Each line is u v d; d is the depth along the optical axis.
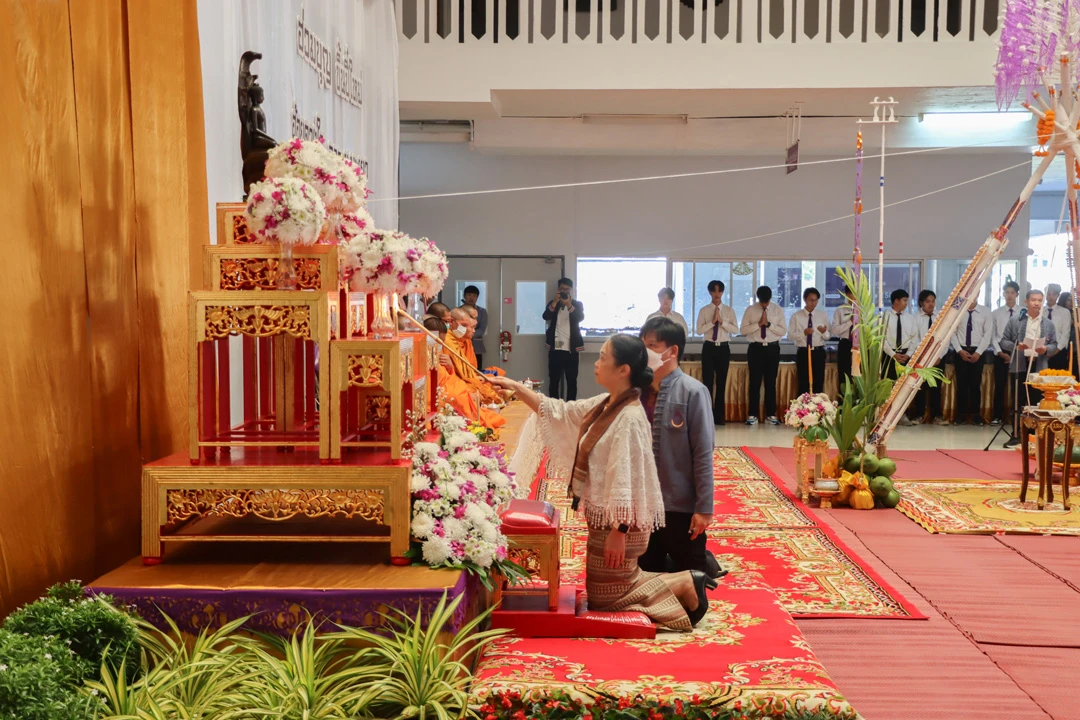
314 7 5.98
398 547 2.97
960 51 9.35
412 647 2.60
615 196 13.58
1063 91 7.02
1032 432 6.82
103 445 3.14
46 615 2.44
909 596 4.68
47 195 2.84
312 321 2.96
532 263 13.73
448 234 13.70
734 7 9.54
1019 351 9.75
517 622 3.34
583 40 9.62
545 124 11.78
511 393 3.56
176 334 3.62
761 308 12.22
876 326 6.93
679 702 2.72
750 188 13.48
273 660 2.50
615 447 3.33
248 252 3.06
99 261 3.12
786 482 7.71
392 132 8.29
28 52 2.76
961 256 13.30
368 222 3.56
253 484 2.94
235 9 4.58
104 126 3.15
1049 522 6.21
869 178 13.33
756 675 2.88
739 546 5.57
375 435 3.52
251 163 3.96
